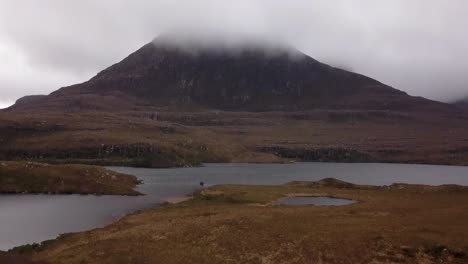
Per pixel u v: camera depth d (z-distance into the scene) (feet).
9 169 408.05
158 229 193.88
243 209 254.88
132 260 147.74
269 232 178.09
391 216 209.97
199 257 150.30
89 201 348.79
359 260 143.13
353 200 312.50
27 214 290.15
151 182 537.65
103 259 150.82
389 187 379.55
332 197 329.72
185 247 162.61
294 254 150.20
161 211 272.51
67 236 208.64
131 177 500.74
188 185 499.10
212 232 181.98
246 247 159.22
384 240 159.22
